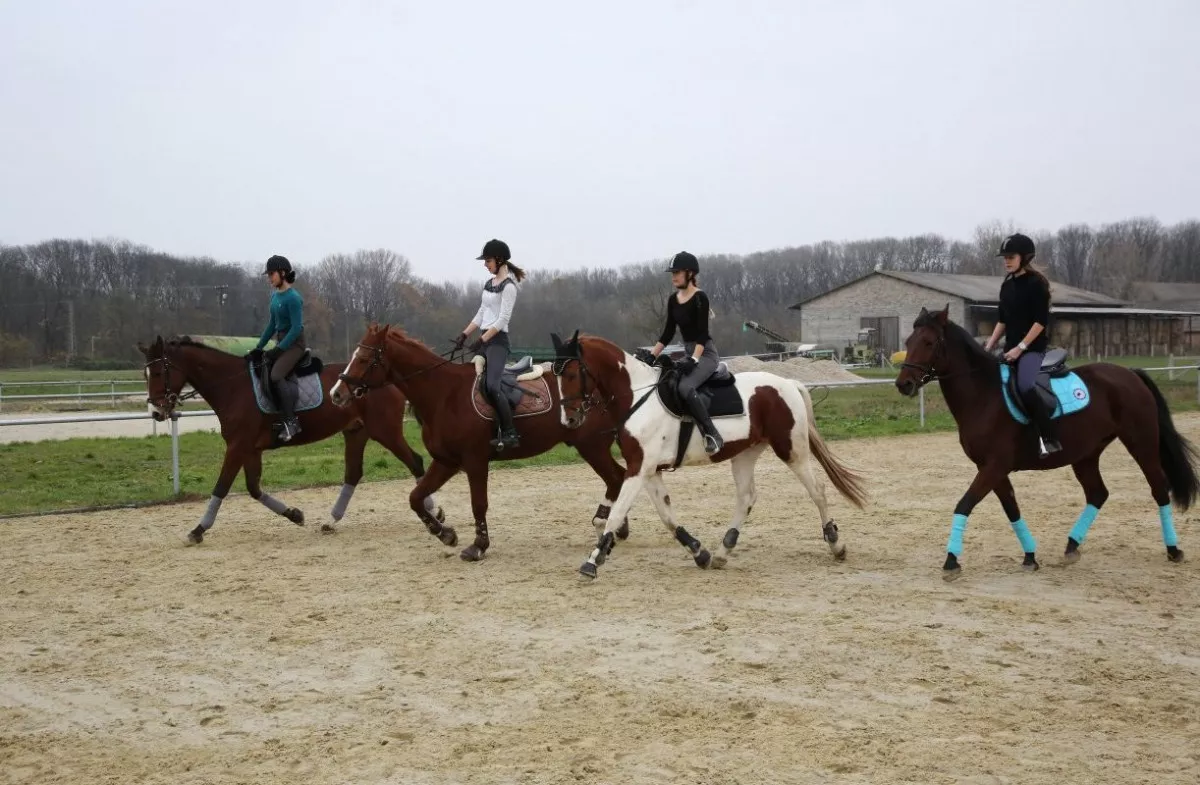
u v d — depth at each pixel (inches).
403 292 2326.5
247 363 418.9
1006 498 337.4
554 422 375.9
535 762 188.4
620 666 243.6
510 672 240.1
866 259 3415.4
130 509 496.1
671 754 190.4
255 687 234.4
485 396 361.1
